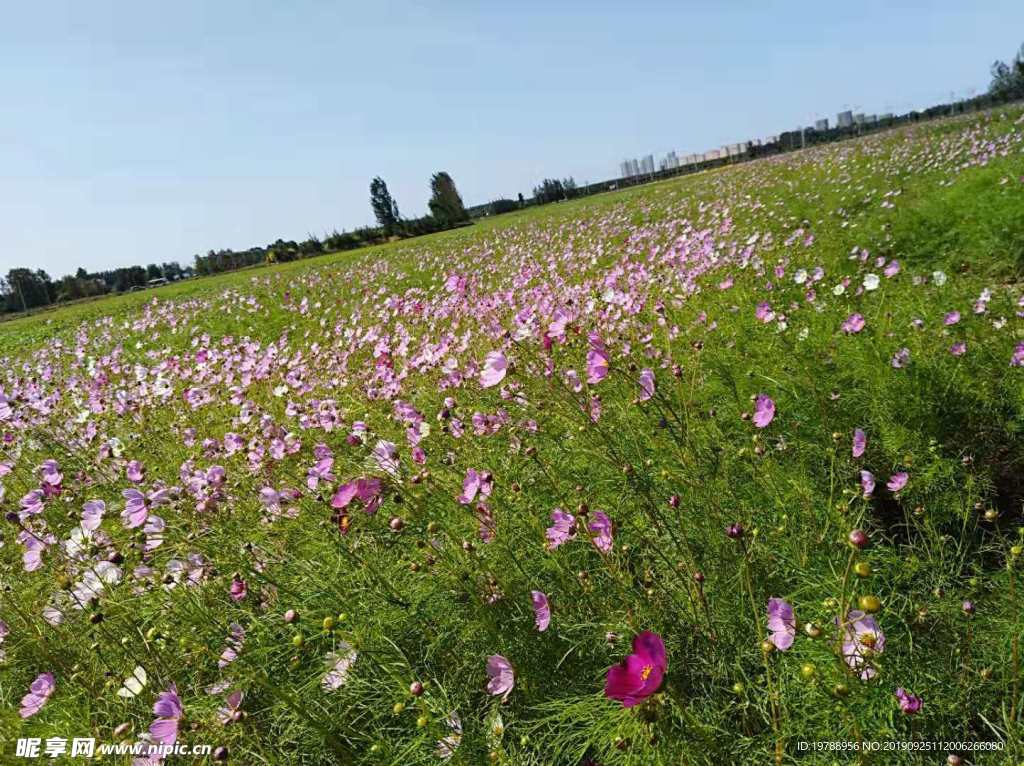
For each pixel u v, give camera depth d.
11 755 1.68
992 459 2.53
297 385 4.62
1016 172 6.82
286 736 1.76
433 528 2.02
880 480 2.46
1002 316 3.30
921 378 2.75
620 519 2.25
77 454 3.72
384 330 6.65
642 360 3.60
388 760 1.62
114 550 2.26
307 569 2.29
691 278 5.18
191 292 24.27
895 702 1.44
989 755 1.40
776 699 1.49
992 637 1.67
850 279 4.82
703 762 1.45
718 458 2.33
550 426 3.04
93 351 11.12
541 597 1.66
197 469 3.28
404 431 3.33
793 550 1.99
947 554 2.05
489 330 4.34
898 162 13.70
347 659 1.76
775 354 3.34
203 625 2.13
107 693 1.94
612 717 1.54
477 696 1.86
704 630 1.78
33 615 2.35
